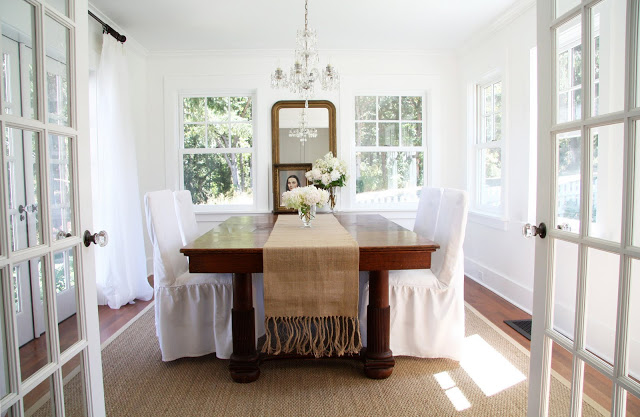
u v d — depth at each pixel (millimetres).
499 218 3496
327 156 3248
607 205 1452
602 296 1332
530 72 3080
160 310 2246
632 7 977
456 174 4430
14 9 1078
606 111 1442
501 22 3438
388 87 4387
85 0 1364
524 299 3152
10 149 1064
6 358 1045
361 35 3885
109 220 3334
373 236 2238
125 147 3500
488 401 1863
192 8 3242
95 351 1383
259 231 2508
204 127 4445
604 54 1454
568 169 1469
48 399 1174
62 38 1267
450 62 4410
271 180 4410
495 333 2662
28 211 1131
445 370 2164
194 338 2287
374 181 4500
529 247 3107
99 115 3336
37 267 1154
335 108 4379
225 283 2250
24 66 1115
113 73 3369
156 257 2277
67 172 1286
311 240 2107
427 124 4465
